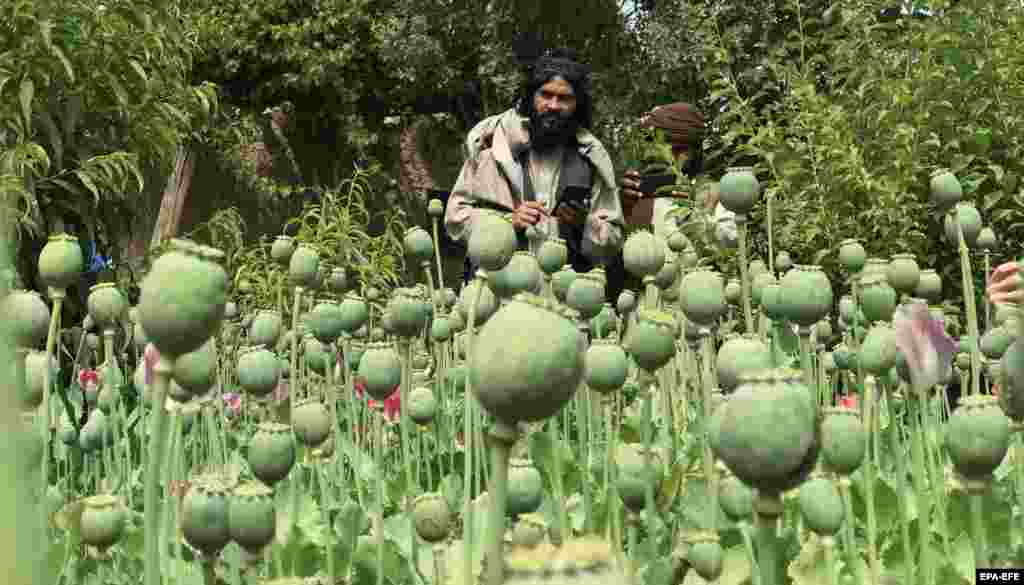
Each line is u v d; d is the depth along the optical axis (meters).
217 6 16.06
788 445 0.73
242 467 2.44
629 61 14.16
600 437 2.36
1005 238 5.29
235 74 16.66
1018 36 5.37
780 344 2.56
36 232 4.90
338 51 16.16
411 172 17.36
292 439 1.19
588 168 4.00
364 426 2.67
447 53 15.62
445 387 2.73
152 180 7.05
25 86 5.00
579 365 0.68
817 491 1.04
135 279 5.93
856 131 5.61
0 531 0.18
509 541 1.11
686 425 2.48
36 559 0.19
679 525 1.67
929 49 5.41
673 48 12.55
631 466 1.33
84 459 2.60
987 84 5.39
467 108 16.98
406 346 1.80
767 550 0.76
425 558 1.63
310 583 1.02
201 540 0.99
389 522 1.80
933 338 1.36
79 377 3.32
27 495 0.19
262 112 16.80
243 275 5.19
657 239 1.83
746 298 1.74
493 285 1.68
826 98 5.91
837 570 1.46
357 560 1.58
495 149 3.96
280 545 1.58
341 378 3.05
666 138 4.70
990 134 5.17
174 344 0.77
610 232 3.91
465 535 1.08
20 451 0.19
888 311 1.56
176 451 1.56
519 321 0.66
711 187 4.07
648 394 1.32
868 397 1.57
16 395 0.20
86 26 5.42
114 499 1.20
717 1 11.27
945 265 5.36
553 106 3.88
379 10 16.81
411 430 2.59
